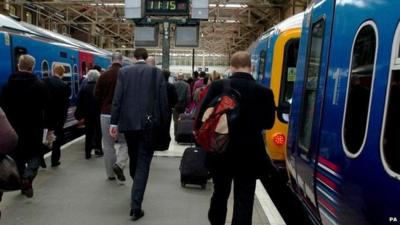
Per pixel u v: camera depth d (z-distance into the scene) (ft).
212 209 13.23
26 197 18.57
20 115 16.70
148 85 15.71
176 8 36.52
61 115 23.61
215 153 12.19
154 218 16.43
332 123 10.53
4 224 15.38
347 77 9.89
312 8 14.26
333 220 10.23
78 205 17.74
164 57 37.65
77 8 84.58
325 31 12.07
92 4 77.10
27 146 17.06
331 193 10.33
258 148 12.37
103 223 15.72
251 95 12.29
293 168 15.34
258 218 16.14
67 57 41.04
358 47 9.39
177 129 33.45
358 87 9.21
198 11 36.70
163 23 37.22
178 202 18.56
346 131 9.58
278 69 22.76
